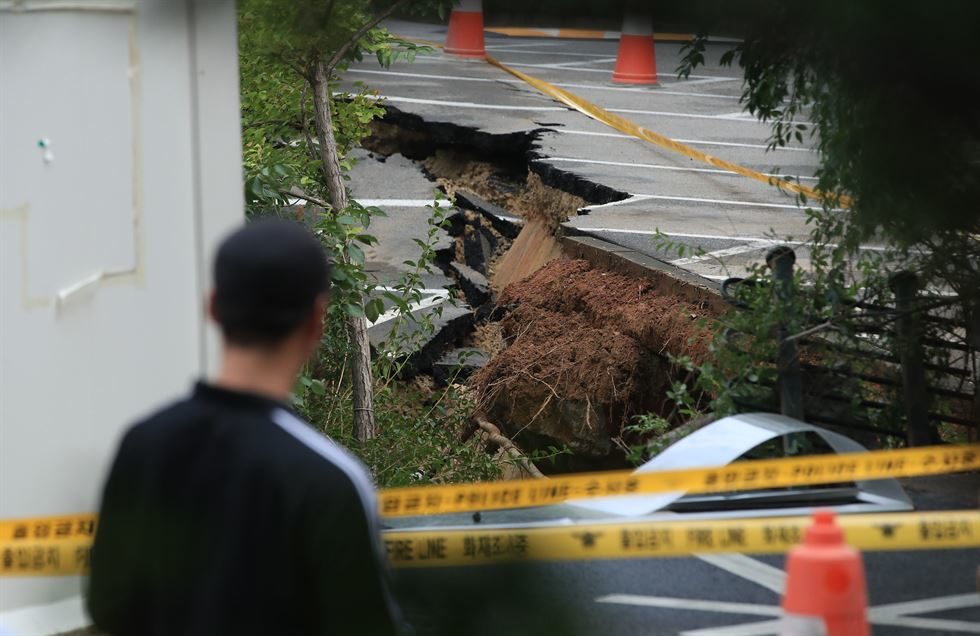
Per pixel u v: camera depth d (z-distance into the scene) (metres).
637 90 37.44
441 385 20.78
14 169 8.02
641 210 23.23
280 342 4.50
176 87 8.46
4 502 8.23
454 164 29.38
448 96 33.06
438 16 11.47
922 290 11.95
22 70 7.96
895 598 8.52
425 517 9.10
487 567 4.09
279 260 4.45
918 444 11.95
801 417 11.55
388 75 35.81
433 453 16.41
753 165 27.73
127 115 8.34
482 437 18.66
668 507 9.36
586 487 8.58
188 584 4.33
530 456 17.30
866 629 6.48
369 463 15.14
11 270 8.10
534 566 4.11
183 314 8.73
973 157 7.34
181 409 4.50
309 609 4.33
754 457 11.25
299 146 17.56
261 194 14.50
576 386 17.56
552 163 26.19
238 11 8.53
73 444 8.44
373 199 27.25
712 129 31.98
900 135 6.92
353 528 4.27
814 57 7.05
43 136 8.08
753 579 8.78
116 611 4.54
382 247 24.64
